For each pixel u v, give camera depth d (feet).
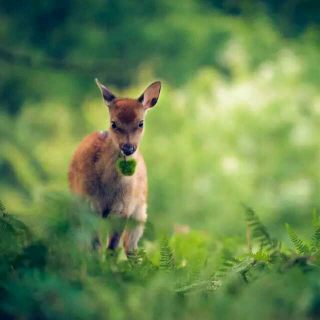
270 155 65.98
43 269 12.27
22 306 11.10
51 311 11.09
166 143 64.95
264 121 66.23
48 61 59.31
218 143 65.77
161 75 84.02
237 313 11.66
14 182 60.70
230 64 80.94
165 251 14.14
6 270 12.10
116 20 94.43
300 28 95.30
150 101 25.36
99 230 14.79
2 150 63.72
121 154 22.86
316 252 13.15
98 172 22.95
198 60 84.64
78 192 23.32
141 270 13.41
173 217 60.49
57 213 12.99
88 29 93.91
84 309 11.09
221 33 84.84
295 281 12.12
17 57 58.49
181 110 66.59
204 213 60.64
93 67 70.44
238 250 18.13
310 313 12.00
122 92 84.64
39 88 90.99
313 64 78.23
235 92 68.13
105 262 13.21
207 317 11.68
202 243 19.22
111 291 11.77
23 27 98.17
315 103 69.00
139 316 11.52
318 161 65.92
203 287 12.40
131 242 21.36
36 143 75.66
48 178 68.18
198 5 94.07
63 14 98.58
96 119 71.20
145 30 88.28
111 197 23.18
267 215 59.36
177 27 86.02
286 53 77.36
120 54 90.07
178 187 62.54
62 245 12.71
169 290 12.00
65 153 69.00
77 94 89.15
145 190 24.48
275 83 70.69
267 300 11.87
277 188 64.85
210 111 67.10
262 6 94.63
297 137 66.08
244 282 12.48
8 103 91.76
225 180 61.72
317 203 62.18
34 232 13.34
